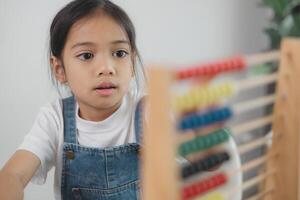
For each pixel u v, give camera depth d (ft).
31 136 2.56
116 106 2.62
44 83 4.40
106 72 2.23
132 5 5.17
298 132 1.87
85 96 2.33
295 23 5.91
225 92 1.61
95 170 2.63
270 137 2.12
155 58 5.64
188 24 5.98
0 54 4.12
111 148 2.59
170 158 1.27
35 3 4.23
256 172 2.72
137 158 2.65
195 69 1.44
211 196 1.67
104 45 2.23
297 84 1.81
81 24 2.25
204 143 1.61
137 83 2.58
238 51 6.84
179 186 1.41
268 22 6.77
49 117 2.68
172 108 1.31
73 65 2.29
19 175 2.27
